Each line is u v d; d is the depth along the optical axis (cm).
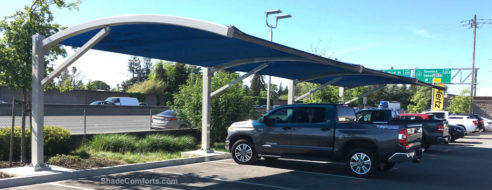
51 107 1481
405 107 6294
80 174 883
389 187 841
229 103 1521
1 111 1342
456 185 879
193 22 669
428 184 884
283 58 1051
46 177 822
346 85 1939
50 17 978
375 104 5522
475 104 4238
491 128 3188
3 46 908
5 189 740
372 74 1379
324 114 998
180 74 7138
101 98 4684
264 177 935
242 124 1136
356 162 945
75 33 809
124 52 1016
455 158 1394
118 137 1250
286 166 1112
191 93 1560
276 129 1055
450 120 2823
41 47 862
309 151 997
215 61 1134
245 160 1120
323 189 809
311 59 978
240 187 814
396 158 891
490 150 1703
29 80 920
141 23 715
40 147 872
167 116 1859
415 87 6806
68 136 1123
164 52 1006
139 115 1744
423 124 1611
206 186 819
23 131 958
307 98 2030
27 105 960
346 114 1038
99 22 757
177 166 1079
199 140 1619
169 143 1324
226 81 1516
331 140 965
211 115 1507
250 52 983
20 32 912
